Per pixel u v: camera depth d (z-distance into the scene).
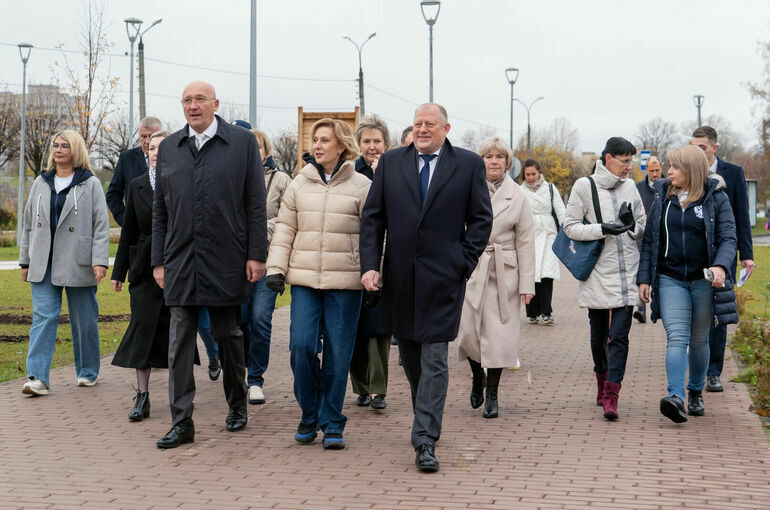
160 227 6.00
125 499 4.72
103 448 5.73
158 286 6.53
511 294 6.73
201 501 4.68
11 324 11.85
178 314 5.86
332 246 5.68
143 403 6.54
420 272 5.30
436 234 5.33
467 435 6.07
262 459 5.48
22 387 7.58
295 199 5.83
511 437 6.01
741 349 9.47
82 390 7.50
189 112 5.83
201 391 7.58
